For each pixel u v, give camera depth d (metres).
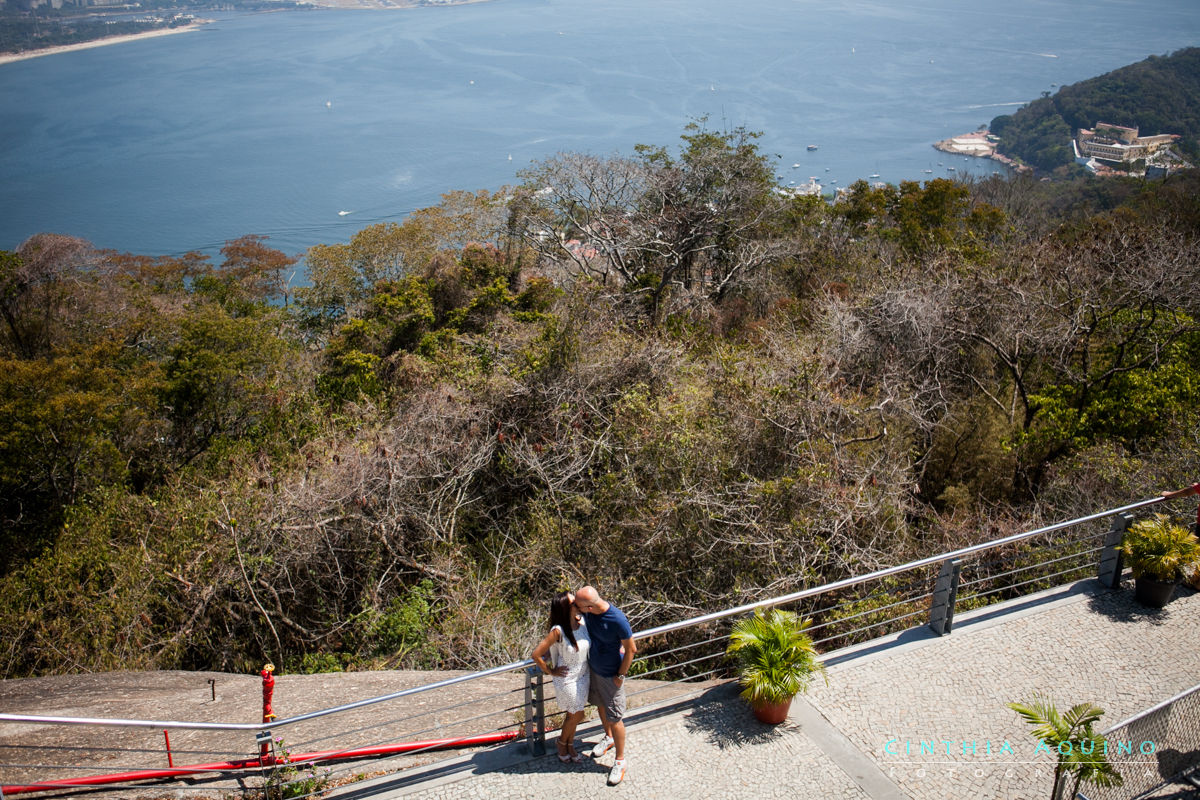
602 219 31.92
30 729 6.72
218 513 13.62
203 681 8.12
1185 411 13.61
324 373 25.48
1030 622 6.99
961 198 40.31
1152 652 6.52
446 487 14.95
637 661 10.04
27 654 13.03
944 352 16.92
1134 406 14.39
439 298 29.73
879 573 6.43
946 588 6.78
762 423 13.78
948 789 5.16
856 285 23.06
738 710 5.93
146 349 31.77
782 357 15.72
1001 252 21.03
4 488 21.78
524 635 11.28
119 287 35.81
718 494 12.16
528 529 14.74
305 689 7.50
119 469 22.83
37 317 32.75
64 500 22.44
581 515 14.03
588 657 5.17
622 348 17.91
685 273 33.62
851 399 14.39
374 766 5.62
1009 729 5.70
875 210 38.78
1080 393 16.02
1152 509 10.33
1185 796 5.19
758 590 10.67
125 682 8.11
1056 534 11.04
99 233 137.00
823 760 5.41
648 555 12.14
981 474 15.63
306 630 12.46
